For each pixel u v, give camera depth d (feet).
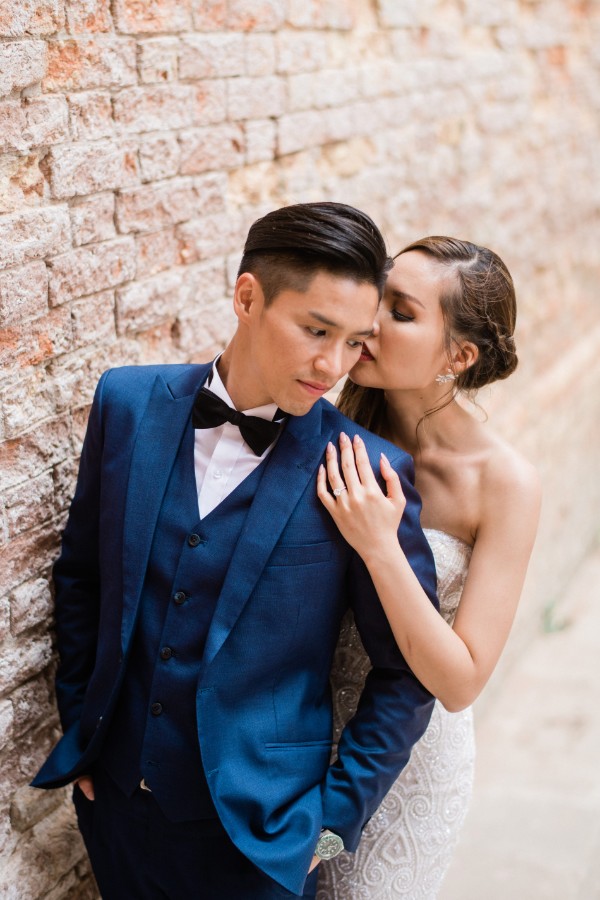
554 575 20.74
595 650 19.06
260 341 5.74
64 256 7.13
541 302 18.79
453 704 6.48
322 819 6.36
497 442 7.08
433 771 7.36
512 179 16.61
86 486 6.66
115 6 7.43
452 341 6.73
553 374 19.70
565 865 12.57
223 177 9.15
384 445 6.30
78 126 7.16
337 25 10.93
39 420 7.02
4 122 6.46
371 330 5.71
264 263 5.63
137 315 8.06
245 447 6.19
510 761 15.48
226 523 6.09
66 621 6.98
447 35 13.78
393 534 6.02
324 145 10.94
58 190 7.00
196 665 6.11
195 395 6.31
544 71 17.43
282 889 6.38
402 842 7.33
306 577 6.08
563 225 19.47
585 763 15.34
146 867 6.56
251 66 9.38
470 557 7.13
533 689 17.71
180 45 8.27
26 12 6.50
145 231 8.06
